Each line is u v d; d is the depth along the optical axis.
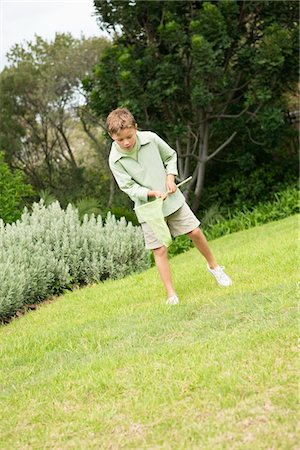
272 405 3.35
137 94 17.86
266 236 10.27
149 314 5.53
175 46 18.14
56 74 26.39
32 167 27.62
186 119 19.39
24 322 6.67
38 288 7.96
